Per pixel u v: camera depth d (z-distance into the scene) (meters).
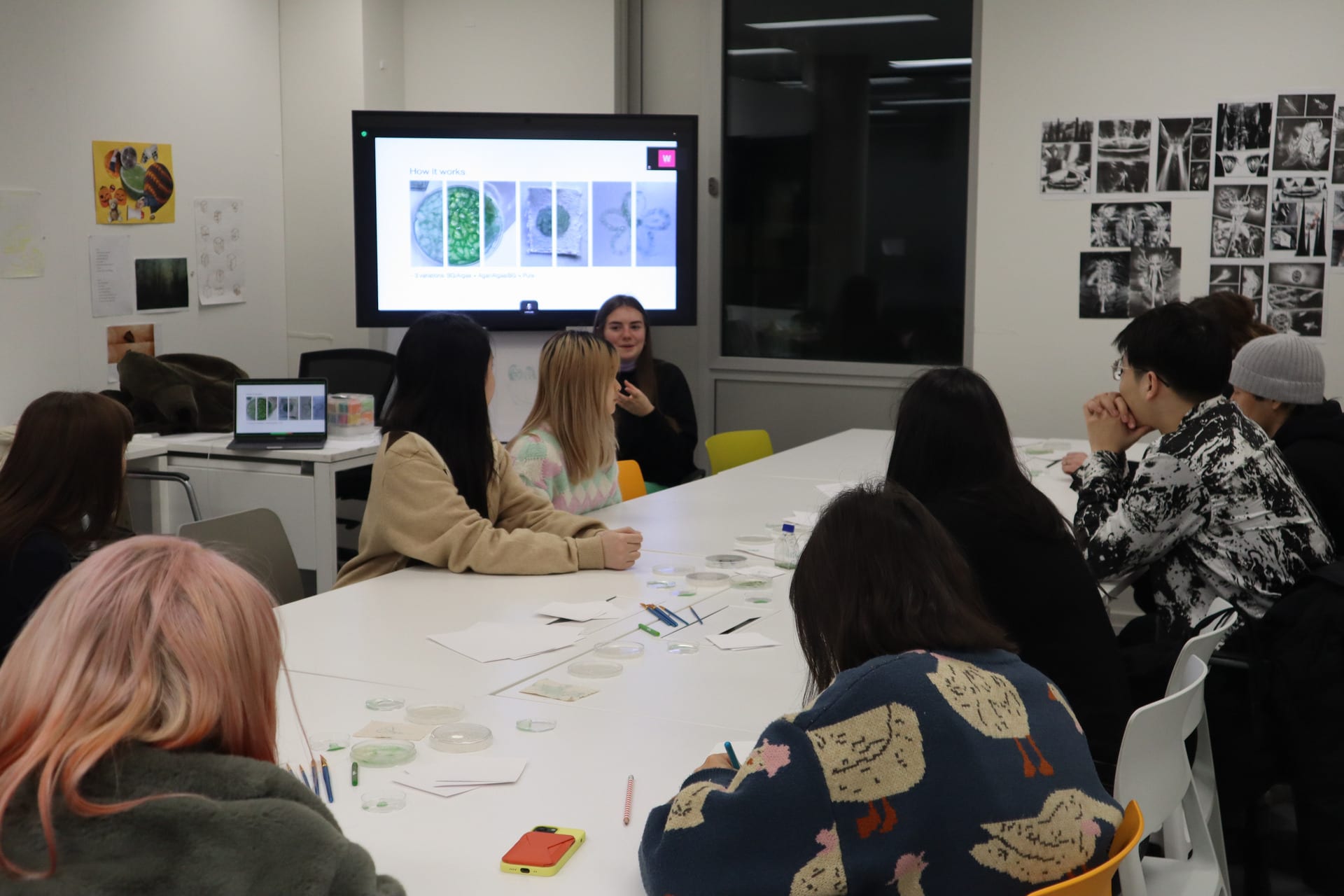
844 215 5.86
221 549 2.43
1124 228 5.07
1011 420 5.35
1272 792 3.07
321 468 3.94
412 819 1.43
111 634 0.90
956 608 1.23
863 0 5.66
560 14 5.88
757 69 5.91
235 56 5.62
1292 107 4.79
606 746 1.67
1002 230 5.27
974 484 1.90
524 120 5.32
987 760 1.13
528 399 5.46
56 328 4.84
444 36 6.04
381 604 2.41
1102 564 2.57
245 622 0.94
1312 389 2.89
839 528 1.27
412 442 2.70
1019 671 1.25
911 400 1.95
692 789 1.19
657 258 5.48
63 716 0.87
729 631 2.25
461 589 2.54
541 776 1.57
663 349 6.21
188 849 0.88
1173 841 1.89
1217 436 2.50
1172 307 2.62
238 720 0.94
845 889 1.10
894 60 5.65
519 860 1.31
